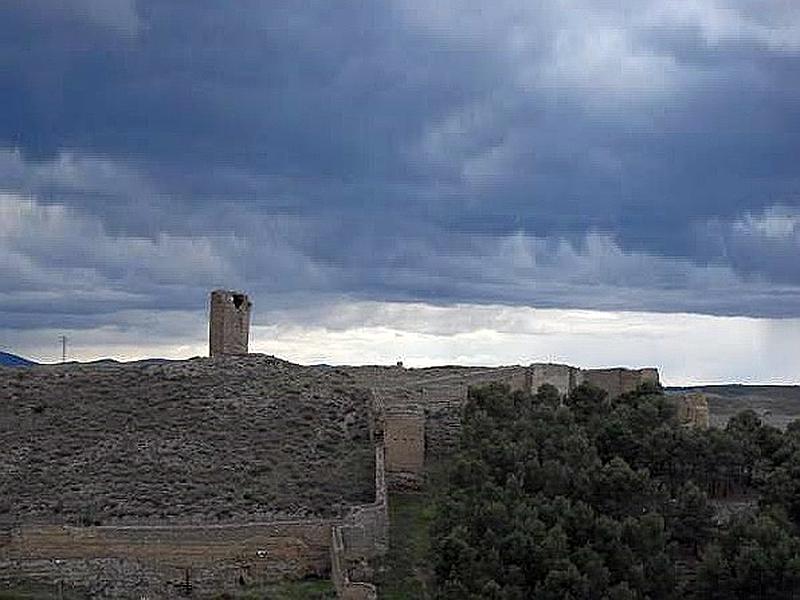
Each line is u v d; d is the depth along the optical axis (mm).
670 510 73812
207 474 87000
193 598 70500
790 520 75062
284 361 117500
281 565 73875
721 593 65562
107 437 94625
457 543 63750
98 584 71438
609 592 61094
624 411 89500
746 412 99500
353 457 91625
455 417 102188
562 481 73812
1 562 72500
